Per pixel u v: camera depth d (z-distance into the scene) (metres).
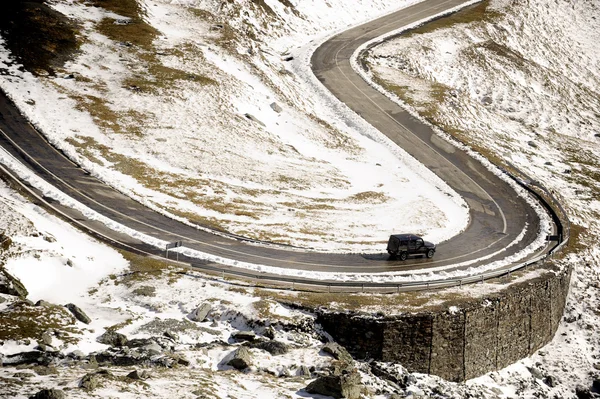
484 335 45.88
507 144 87.75
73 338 37.97
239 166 70.00
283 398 32.91
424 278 50.38
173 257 50.56
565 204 72.12
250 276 48.41
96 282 46.25
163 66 84.75
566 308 55.38
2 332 37.00
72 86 77.50
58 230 50.94
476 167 77.06
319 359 38.91
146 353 36.69
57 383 30.47
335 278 49.28
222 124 76.94
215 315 42.91
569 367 49.47
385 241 58.75
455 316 44.00
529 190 72.69
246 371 36.47
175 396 30.56
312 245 56.00
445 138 83.06
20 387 29.53
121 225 54.44
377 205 66.62
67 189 58.56
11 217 48.53
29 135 66.56
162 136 72.25
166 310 43.12
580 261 59.75
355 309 43.56
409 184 72.19
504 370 47.59
